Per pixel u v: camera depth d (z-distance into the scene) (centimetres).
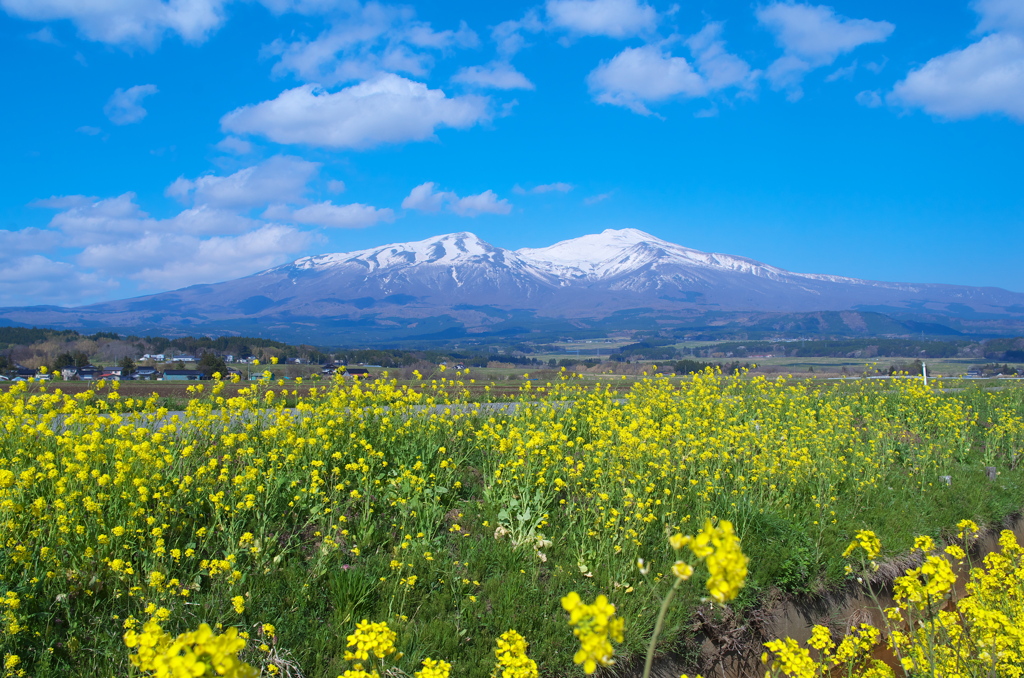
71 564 540
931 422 1485
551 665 547
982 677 488
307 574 606
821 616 730
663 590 651
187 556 593
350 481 789
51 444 762
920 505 977
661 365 5175
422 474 811
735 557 227
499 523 756
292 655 505
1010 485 1110
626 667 566
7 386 983
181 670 221
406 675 491
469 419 1138
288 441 773
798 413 1457
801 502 912
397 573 618
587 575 665
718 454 964
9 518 535
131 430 764
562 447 988
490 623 584
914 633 514
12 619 456
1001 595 538
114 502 599
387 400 1095
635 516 723
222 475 688
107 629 497
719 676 622
